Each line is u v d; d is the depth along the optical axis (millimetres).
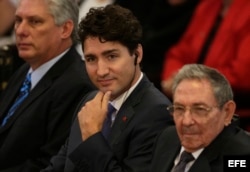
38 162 10164
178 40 15820
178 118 8078
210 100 7934
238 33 13352
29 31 10562
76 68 10578
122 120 8984
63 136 10109
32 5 10555
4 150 10352
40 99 10398
